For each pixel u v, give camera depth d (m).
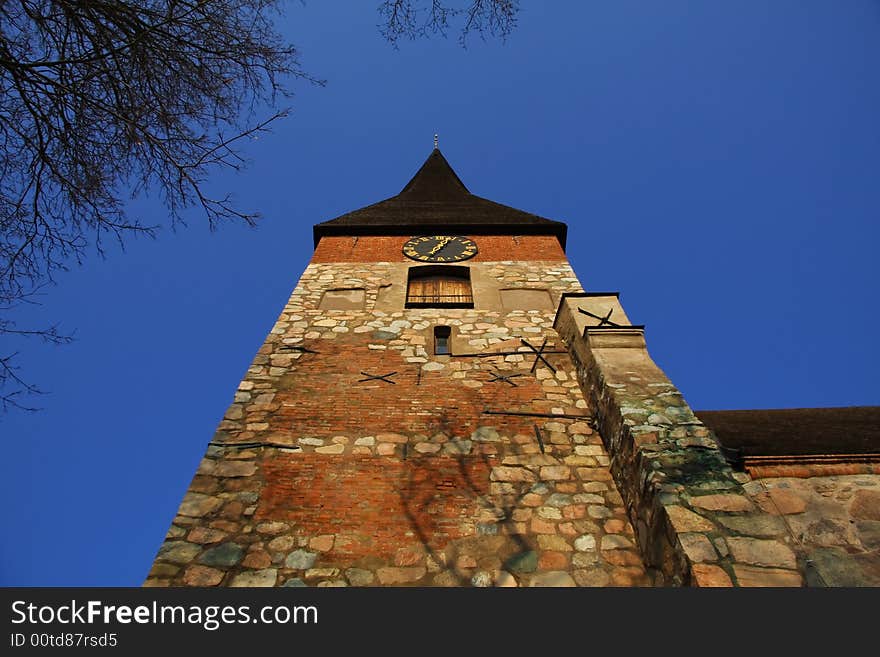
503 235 15.35
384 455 7.93
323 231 15.52
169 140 6.13
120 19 5.64
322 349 10.38
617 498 7.25
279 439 8.16
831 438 7.70
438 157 25.06
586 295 10.45
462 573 6.34
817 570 5.30
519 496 7.31
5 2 5.21
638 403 7.50
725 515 5.75
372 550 6.58
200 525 6.77
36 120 5.62
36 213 5.88
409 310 11.82
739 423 8.68
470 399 9.09
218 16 6.07
